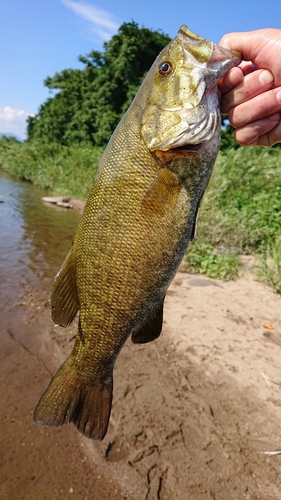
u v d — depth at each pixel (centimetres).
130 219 25
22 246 107
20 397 45
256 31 25
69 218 164
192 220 26
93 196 26
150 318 28
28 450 38
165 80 26
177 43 26
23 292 73
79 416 28
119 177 25
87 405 28
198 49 25
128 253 25
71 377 28
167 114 25
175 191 25
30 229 131
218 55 25
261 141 28
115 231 25
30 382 47
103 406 28
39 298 71
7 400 44
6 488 34
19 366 50
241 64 26
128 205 25
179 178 25
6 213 154
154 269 25
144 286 26
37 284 78
